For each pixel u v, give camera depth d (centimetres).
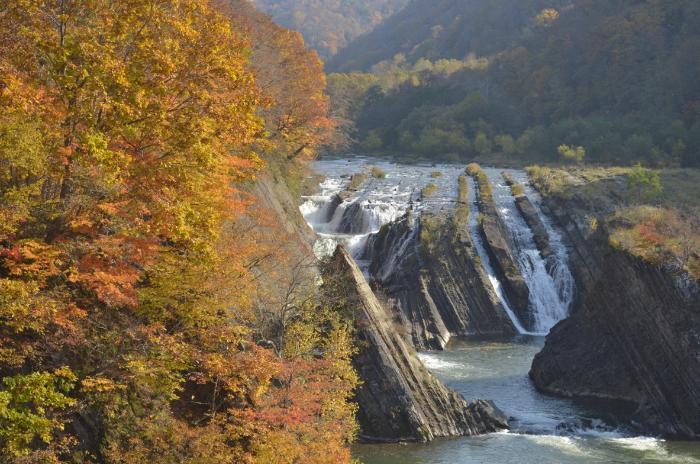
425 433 3928
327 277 3947
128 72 2294
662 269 4525
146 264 2422
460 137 14750
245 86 2548
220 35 2500
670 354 4362
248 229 3012
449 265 6700
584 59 15400
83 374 2384
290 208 6041
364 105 17712
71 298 2377
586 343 4869
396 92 17925
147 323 2597
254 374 2672
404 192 8850
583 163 11731
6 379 1945
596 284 4938
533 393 4741
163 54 2320
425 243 6775
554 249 7281
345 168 11469
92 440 2375
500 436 4006
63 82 2158
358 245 7381
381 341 4028
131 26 2344
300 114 6359
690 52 12938
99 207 2175
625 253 4753
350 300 4019
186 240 2472
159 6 2419
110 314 2494
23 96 2053
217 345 2708
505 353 5722
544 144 13450
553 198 8181
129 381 2486
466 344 6044
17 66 2195
